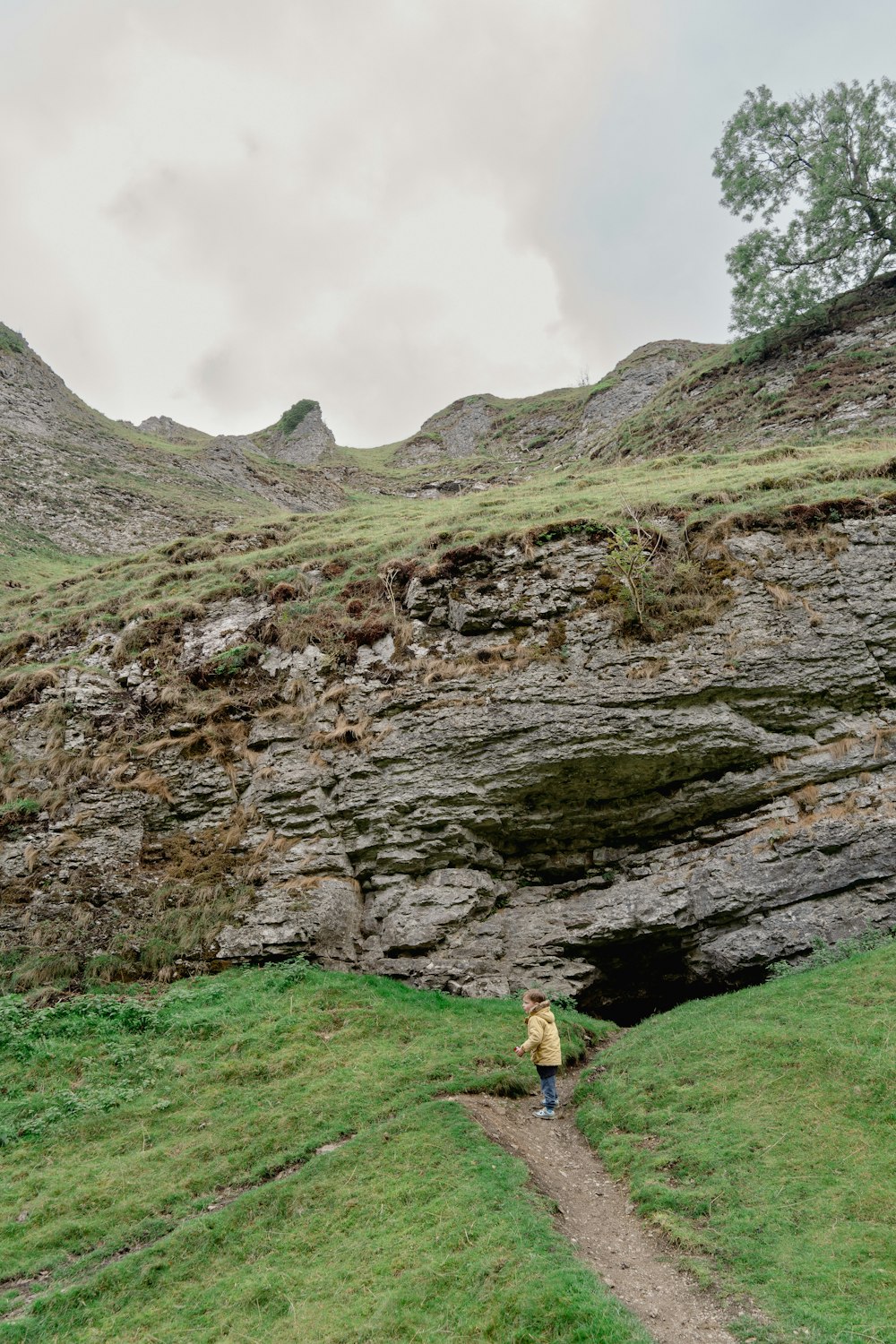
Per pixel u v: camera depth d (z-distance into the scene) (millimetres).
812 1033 10344
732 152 48219
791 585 17859
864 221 44844
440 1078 11078
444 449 85562
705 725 16094
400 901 15695
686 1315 6293
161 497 51594
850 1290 6273
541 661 17500
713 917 14758
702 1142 8820
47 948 15328
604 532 19688
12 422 53062
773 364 46531
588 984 14969
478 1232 7289
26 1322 7230
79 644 22438
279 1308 6910
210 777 17766
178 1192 9086
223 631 21141
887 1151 7949
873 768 15844
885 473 20734
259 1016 13023
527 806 16453
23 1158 10117
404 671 18266
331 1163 8984
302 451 85188
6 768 18797
